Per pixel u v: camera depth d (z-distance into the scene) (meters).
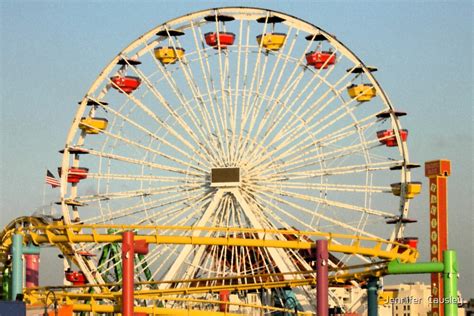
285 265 124.50
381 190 126.31
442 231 137.75
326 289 90.12
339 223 125.38
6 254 118.38
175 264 124.75
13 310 78.12
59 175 128.75
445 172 138.12
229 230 101.69
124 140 128.50
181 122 127.88
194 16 130.50
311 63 127.81
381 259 117.38
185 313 101.00
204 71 128.12
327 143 126.56
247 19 130.00
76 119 130.25
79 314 118.31
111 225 100.75
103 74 131.12
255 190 126.00
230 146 126.75
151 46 131.75
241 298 134.12
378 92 129.12
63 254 127.00
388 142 128.75
